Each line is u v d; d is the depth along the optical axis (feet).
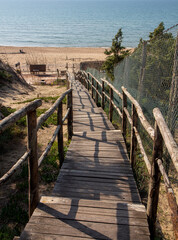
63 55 158.10
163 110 16.55
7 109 31.17
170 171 16.44
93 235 8.29
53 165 16.65
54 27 407.85
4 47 195.83
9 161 17.46
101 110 29.91
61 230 8.48
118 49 58.90
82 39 281.54
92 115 27.32
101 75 46.60
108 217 9.11
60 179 13.19
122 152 16.65
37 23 474.08
